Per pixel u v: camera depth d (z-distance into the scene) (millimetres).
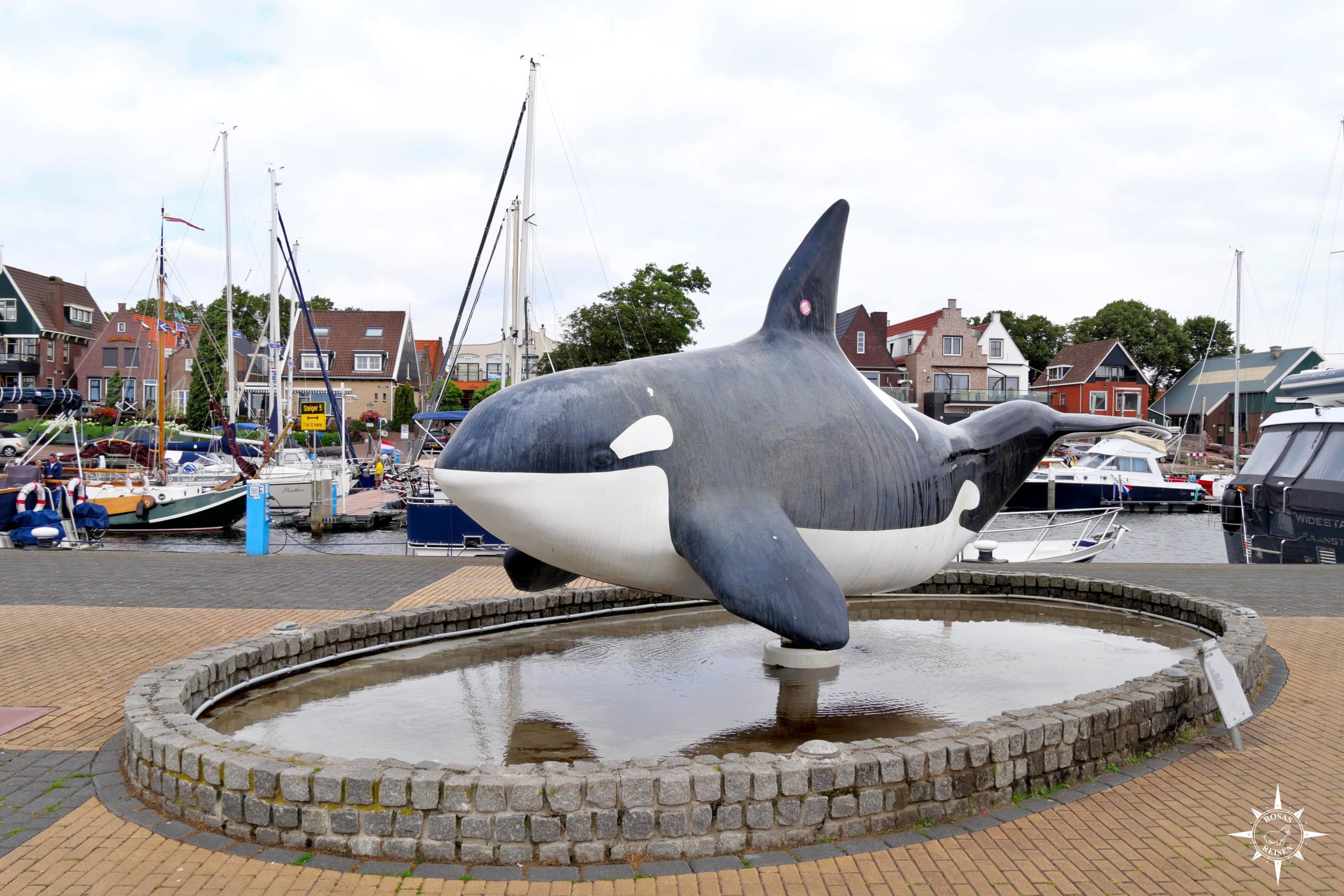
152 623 10227
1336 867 4363
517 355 27859
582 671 7711
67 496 22281
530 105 27547
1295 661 8602
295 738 6016
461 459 6074
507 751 5797
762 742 5953
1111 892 4109
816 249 7270
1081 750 5473
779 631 5762
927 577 7809
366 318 64500
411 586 12906
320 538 27156
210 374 52125
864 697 6969
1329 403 20234
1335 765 5742
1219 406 63844
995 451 7992
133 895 4090
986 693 7098
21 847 4574
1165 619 10141
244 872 4305
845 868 4336
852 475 6770
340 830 4488
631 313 43750
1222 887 4164
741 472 6328
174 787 4922
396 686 7270
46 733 6375
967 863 4391
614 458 6043
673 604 10578
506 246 31297
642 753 5766
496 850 4387
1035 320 78062
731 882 4207
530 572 7168
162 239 30391
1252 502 19219
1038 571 13438
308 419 31297
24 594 12148
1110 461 36875
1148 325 73500
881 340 56625
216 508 27500
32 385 59969
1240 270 49844
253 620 10383
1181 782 5453
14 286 59844
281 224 37969
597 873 4293
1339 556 17125
